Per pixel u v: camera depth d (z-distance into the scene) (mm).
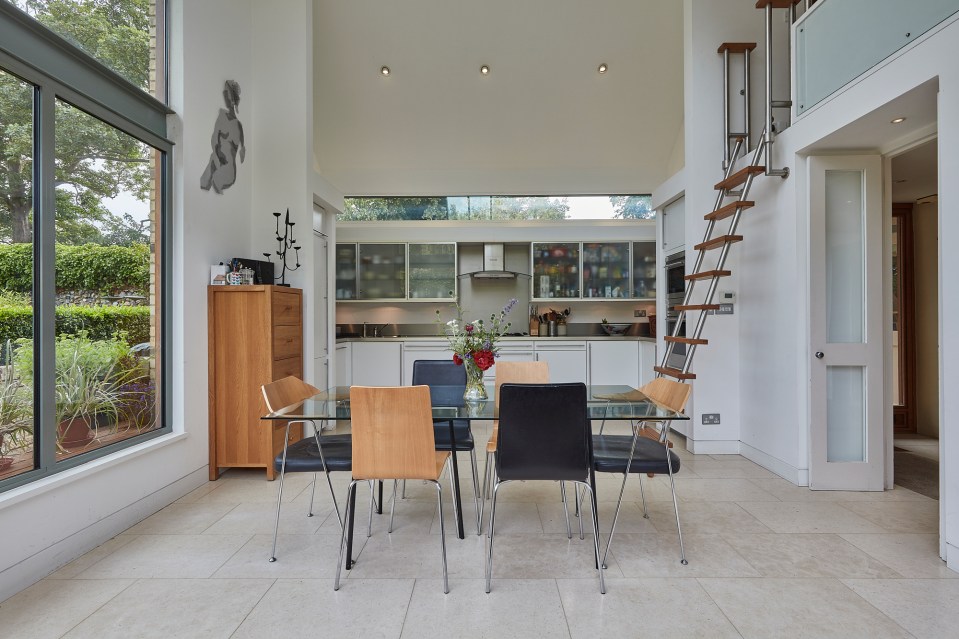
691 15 4246
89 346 2592
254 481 3586
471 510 3084
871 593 2090
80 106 2502
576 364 6434
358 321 7125
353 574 2266
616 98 5730
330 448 2686
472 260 7152
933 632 1830
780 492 3322
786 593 2094
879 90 2633
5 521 2043
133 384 2934
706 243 3910
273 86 4273
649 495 3301
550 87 5621
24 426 2205
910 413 5160
